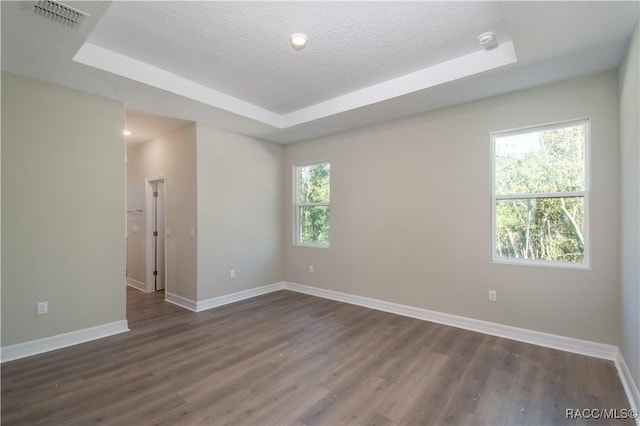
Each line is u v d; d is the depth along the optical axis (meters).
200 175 4.23
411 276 3.92
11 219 2.75
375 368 2.60
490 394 2.22
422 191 3.81
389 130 4.10
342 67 3.02
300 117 4.23
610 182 2.70
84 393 2.24
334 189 4.72
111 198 3.36
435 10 2.16
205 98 3.47
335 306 4.37
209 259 4.33
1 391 2.26
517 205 3.23
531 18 1.97
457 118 3.54
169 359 2.77
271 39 2.52
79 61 2.55
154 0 2.04
